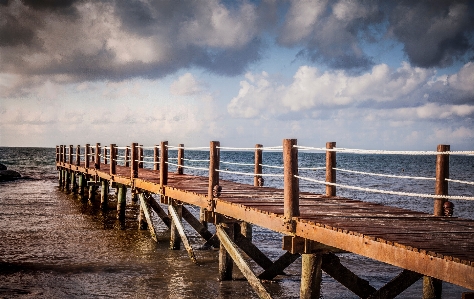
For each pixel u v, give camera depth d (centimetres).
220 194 876
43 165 7400
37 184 3519
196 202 942
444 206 661
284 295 880
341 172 7069
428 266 411
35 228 1550
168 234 1473
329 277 1022
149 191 1303
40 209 2045
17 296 847
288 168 618
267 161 10625
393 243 453
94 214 1923
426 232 517
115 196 2698
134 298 842
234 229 930
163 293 872
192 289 897
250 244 945
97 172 2061
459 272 378
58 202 2327
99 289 894
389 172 7144
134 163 1464
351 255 1234
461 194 3397
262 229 1616
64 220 1742
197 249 1247
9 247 1246
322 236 559
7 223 1642
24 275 982
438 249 418
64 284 923
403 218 631
